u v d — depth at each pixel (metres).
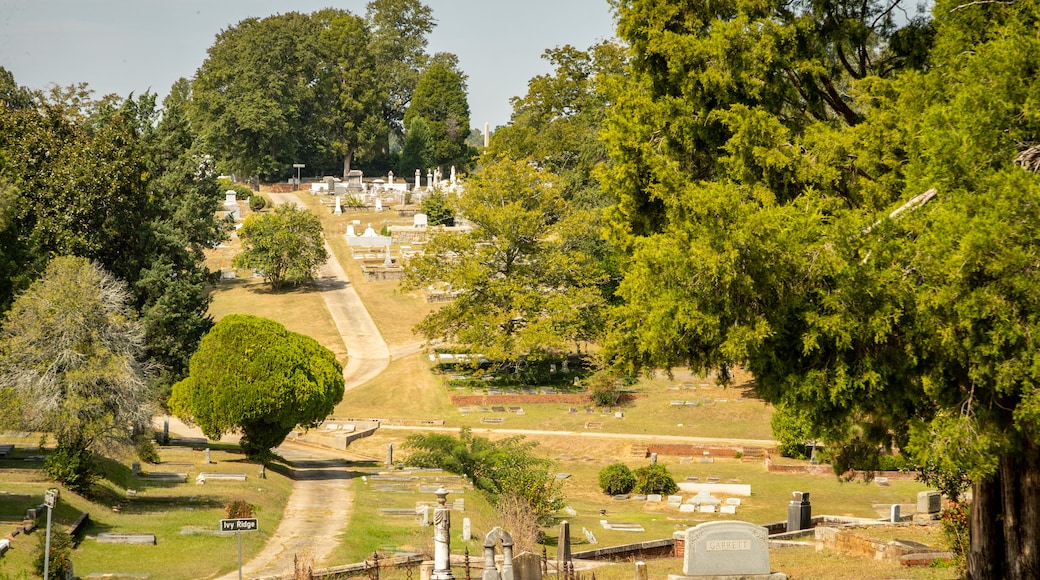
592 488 59.09
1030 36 27.36
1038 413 21.73
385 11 195.12
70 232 63.72
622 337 34.78
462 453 53.75
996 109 24.41
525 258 84.00
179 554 33.56
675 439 67.81
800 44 38.91
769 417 70.88
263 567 32.84
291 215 103.56
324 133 173.00
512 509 41.19
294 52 163.00
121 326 40.09
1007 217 22.34
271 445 52.66
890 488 57.41
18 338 37.81
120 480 43.72
